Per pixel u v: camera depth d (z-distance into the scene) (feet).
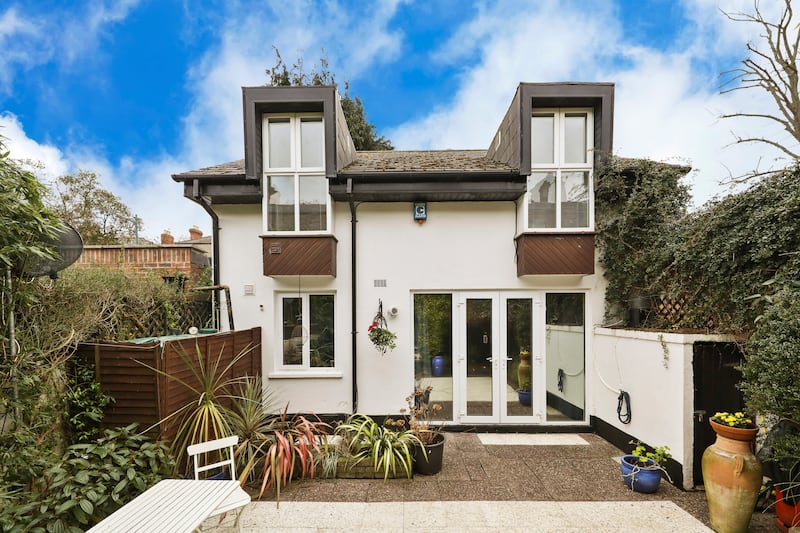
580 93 17.52
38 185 9.70
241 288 19.04
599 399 17.95
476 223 19.02
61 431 11.50
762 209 11.11
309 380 18.84
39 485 9.93
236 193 17.94
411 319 19.04
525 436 17.92
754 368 9.53
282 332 19.48
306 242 17.89
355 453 14.06
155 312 15.78
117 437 11.16
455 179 17.60
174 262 21.52
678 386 12.60
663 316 15.61
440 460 13.88
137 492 10.23
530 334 18.97
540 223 18.37
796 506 9.39
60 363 11.25
